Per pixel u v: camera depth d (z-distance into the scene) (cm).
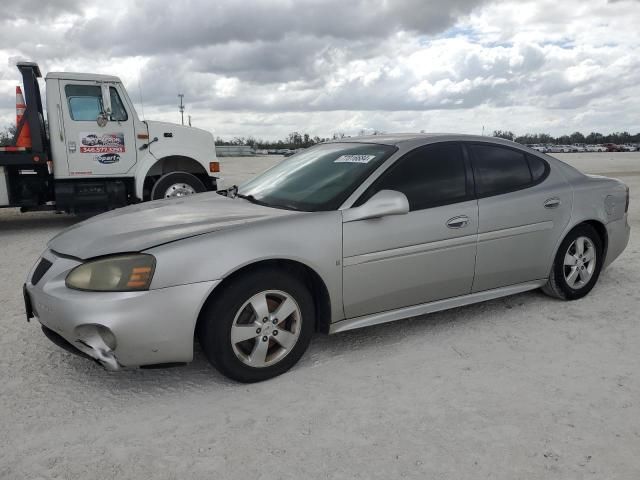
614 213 475
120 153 898
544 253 433
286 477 234
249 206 377
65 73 848
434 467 240
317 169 402
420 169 379
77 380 328
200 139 963
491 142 420
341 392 309
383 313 368
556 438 261
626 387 312
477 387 313
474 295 407
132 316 285
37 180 891
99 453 253
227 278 309
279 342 326
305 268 335
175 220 344
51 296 299
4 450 255
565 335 389
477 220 391
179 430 272
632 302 458
